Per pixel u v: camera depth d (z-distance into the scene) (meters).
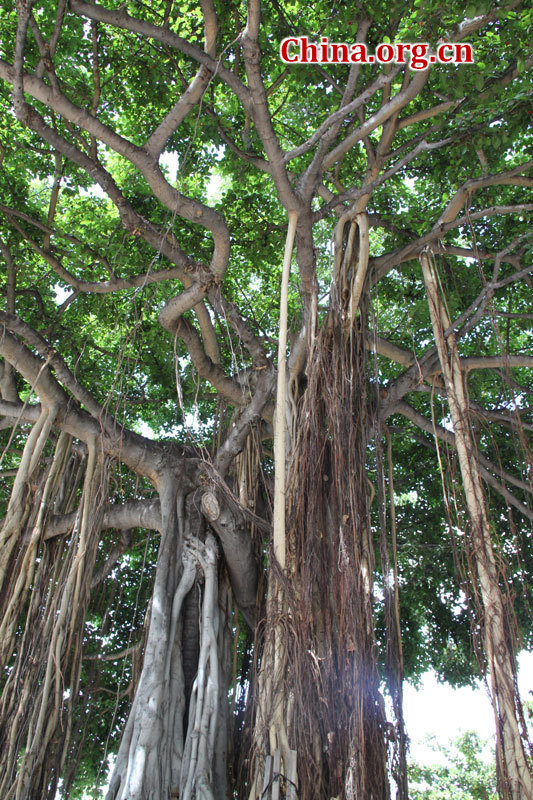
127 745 5.45
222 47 7.16
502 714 4.28
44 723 5.79
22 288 8.81
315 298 5.67
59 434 7.64
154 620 6.05
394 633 5.32
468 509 5.00
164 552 6.49
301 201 5.65
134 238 8.18
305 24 7.14
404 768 4.70
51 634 6.12
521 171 5.88
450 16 5.02
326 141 5.59
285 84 7.82
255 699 5.30
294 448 5.29
